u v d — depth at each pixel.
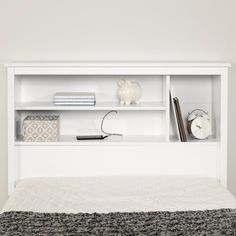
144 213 2.12
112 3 3.15
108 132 3.22
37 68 2.91
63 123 3.21
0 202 3.25
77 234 1.85
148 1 3.15
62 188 2.60
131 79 3.20
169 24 3.17
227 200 2.36
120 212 2.15
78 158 2.94
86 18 3.16
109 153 2.94
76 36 3.17
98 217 2.06
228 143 3.28
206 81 3.21
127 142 2.93
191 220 2.01
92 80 3.20
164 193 2.49
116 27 3.17
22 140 2.99
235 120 3.26
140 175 2.95
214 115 3.14
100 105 3.01
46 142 2.92
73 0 3.14
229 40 3.18
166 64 2.90
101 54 3.18
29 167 2.94
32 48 3.17
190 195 2.45
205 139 3.05
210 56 3.19
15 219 2.03
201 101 3.22
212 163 2.96
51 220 2.03
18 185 2.68
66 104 2.97
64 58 3.18
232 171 3.29
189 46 3.19
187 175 2.94
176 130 3.04
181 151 2.94
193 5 3.16
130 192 2.51
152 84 3.21
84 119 3.21
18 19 3.15
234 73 3.21
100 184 2.68
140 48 3.18
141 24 3.17
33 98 3.20
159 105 3.02
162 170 2.95
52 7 3.14
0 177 3.24
